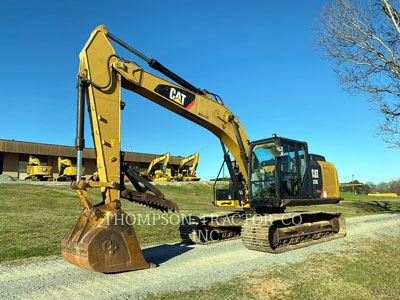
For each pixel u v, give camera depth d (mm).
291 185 8797
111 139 6301
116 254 5547
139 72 7039
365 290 4691
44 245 8312
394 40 14195
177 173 46562
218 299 4441
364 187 79375
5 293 4871
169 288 4961
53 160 46969
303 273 5723
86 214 5664
